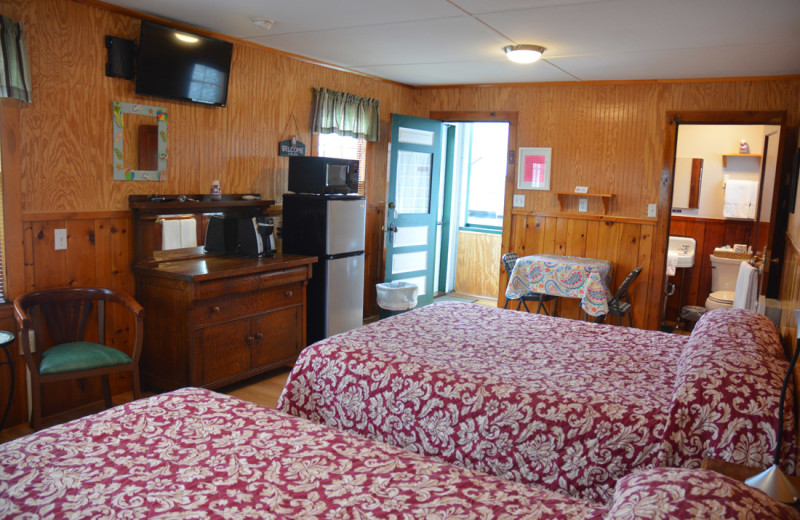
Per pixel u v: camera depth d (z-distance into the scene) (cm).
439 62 494
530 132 585
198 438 181
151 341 386
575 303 577
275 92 477
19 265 327
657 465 197
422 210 636
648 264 543
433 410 243
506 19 354
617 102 544
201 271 371
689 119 519
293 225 481
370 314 610
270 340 426
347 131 538
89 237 361
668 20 338
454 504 148
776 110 489
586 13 333
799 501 148
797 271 327
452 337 311
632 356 286
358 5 336
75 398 366
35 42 322
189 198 412
